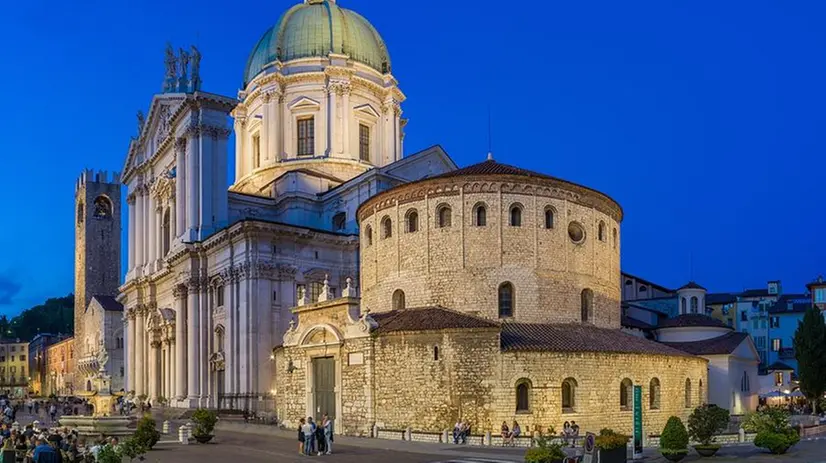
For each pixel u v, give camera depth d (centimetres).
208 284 9319
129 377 11625
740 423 5834
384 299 6650
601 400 5650
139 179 11838
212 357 9019
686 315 8350
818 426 6512
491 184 6256
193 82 10219
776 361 11731
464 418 5350
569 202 6475
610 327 6750
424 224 6391
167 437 6122
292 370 6538
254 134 11275
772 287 13088
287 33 11150
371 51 11294
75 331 19512
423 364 5497
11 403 12362
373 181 9288
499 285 6159
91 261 18750
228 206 9888
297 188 10031
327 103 10731
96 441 4659
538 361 5434
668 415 6206
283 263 8681
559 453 3819
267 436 6119
